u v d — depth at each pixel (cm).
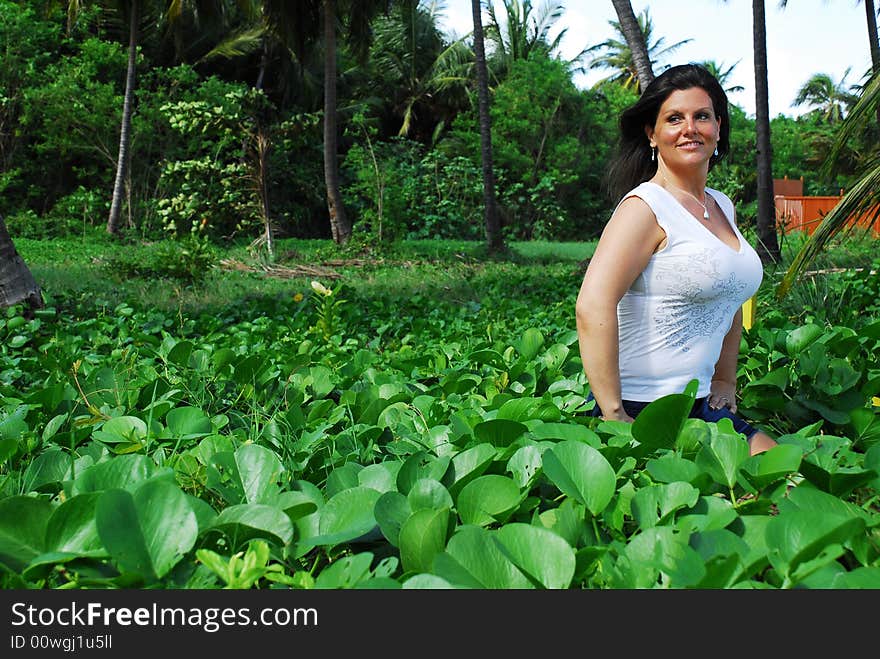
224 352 308
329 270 1410
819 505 139
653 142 248
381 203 2009
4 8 2227
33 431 244
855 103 546
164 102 2267
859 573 115
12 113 2284
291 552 133
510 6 3164
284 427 237
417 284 1159
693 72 242
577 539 136
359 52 1861
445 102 3116
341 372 340
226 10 2366
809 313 552
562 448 155
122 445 213
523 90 2822
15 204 2334
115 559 121
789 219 1166
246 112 1630
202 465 191
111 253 1683
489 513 145
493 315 631
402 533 129
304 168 2595
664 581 122
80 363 333
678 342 237
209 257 1116
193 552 132
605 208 3009
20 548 129
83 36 2427
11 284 574
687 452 183
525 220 2870
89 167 2412
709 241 229
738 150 3061
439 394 299
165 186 2228
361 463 209
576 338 371
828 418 244
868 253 1149
